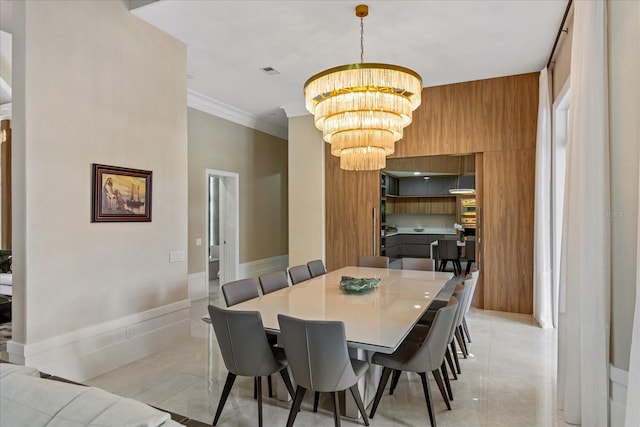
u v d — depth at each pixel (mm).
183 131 4199
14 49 2791
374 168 3496
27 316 2758
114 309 3410
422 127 5688
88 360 3162
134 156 3607
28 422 1178
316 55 4551
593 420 2199
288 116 6699
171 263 4031
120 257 3467
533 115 5070
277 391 2885
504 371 3309
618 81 2092
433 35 4020
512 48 4324
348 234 6277
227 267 7098
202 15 3633
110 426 1075
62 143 2992
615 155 2117
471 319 4887
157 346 3822
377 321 2457
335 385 2131
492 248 5312
